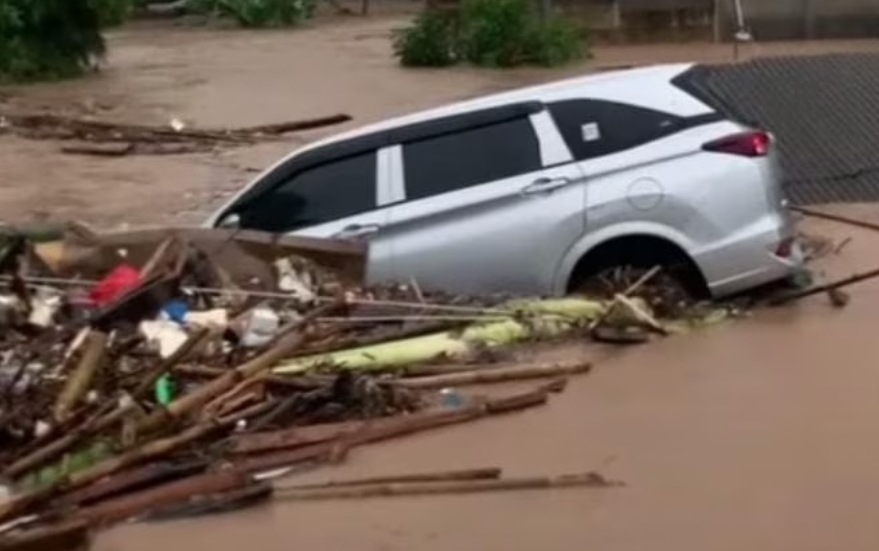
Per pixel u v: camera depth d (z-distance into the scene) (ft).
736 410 36.78
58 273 44.19
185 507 31.48
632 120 45.11
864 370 39.70
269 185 45.93
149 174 73.41
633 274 44.45
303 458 33.94
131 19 167.73
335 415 36.40
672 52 109.19
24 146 81.82
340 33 151.23
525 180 44.68
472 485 32.37
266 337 39.40
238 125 88.02
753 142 44.70
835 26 110.32
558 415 36.88
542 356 41.52
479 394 38.50
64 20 116.88
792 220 46.62
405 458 34.30
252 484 32.27
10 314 39.19
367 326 41.52
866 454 33.55
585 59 111.65
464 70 111.14
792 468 32.86
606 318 42.70
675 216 44.16
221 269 44.01
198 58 128.47
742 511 30.58
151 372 36.35
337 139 46.03
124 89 108.58
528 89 47.26
